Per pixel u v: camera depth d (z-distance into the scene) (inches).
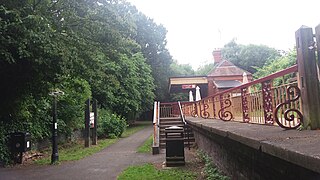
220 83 1075.3
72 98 686.5
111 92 1106.7
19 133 448.8
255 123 248.5
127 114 1348.4
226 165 266.4
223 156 279.0
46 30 374.9
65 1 485.4
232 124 265.3
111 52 538.6
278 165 129.0
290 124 179.0
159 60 1971.0
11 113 481.7
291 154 97.5
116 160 450.3
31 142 529.7
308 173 101.2
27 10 385.1
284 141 120.3
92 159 469.7
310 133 142.5
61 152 566.6
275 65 868.0
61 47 386.6
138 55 1453.0
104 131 859.4
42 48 363.3
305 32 158.7
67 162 446.9
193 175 318.0
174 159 378.6
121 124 909.8
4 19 360.2
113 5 558.9
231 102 337.4
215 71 1155.9
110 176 334.6
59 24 470.0
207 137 375.2
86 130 669.3
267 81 216.4
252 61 1843.0
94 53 479.5
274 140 125.4
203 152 427.8
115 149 594.6
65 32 434.3
